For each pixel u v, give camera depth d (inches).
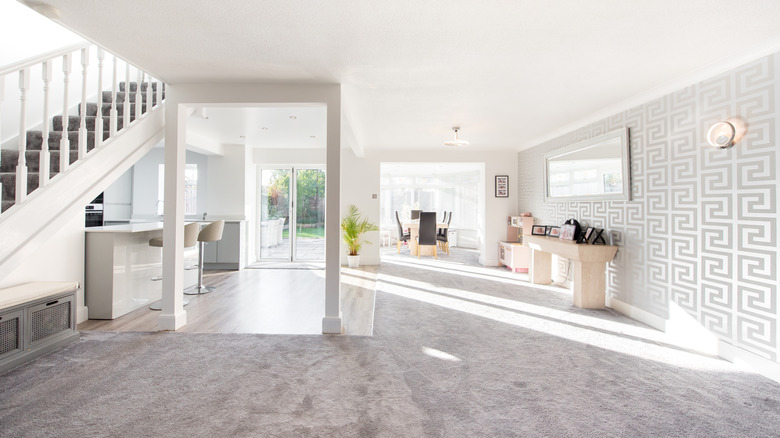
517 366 99.0
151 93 132.8
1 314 92.4
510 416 74.9
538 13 78.2
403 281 214.4
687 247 117.6
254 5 75.6
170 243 125.6
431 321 138.6
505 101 143.4
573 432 69.7
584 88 127.9
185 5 75.6
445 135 212.1
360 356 105.0
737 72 101.0
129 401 79.3
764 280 94.0
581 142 177.0
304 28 85.5
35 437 66.4
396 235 423.8
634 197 142.8
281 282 209.5
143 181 243.6
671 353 108.4
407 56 101.2
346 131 166.6
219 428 69.9
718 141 105.0
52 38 142.1
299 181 284.7
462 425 71.6
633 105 142.7
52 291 106.0
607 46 94.3
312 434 68.3
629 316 144.9
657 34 87.6
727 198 103.9
